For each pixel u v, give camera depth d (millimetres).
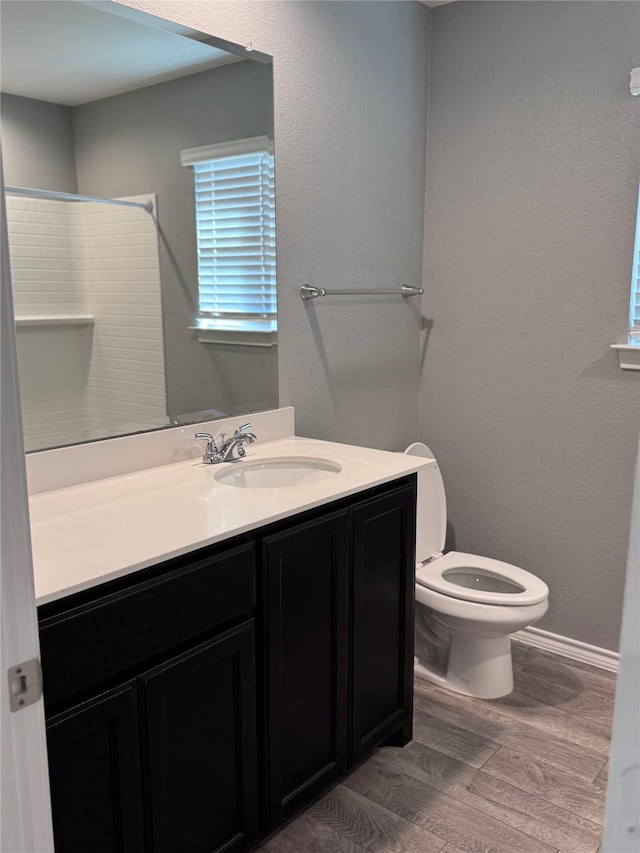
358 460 2057
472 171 2678
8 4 1531
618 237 2369
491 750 2119
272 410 2289
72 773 1234
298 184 2256
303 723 1752
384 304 2695
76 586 1190
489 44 2557
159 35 1824
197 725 1463
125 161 1798
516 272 2621
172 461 1992
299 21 2180
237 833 1607
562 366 2561
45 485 1701
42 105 1612
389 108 2572
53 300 1689
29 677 771
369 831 1792
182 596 1383
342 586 1801
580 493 2584
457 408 2873
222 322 2098
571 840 1757
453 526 2965
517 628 2244
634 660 597
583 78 2357
